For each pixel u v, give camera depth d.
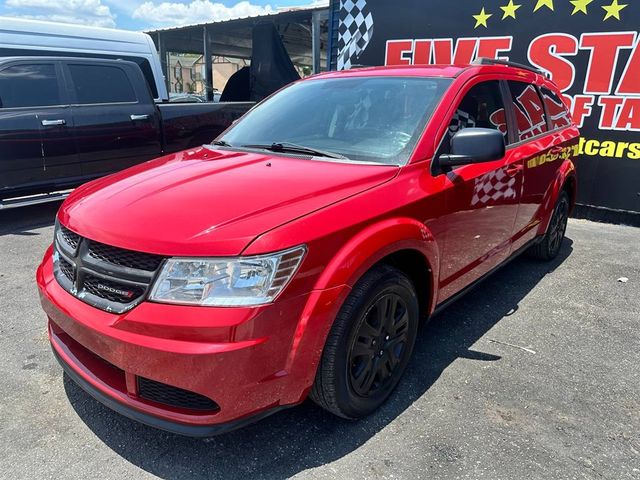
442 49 7.38
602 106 6.23
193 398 1.99
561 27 6.34
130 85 6.56
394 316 2.52
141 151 6.70
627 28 5.89
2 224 5.98
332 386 2.21
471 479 2.12
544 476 2.14
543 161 3.98
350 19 8.35
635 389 2.79
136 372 1.97
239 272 1.89
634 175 6.18
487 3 6.85
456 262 2.97
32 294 3.90
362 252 2.16
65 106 6.00
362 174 2.47
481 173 3.05
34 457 2.21
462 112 3.04
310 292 2.02
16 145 5.62
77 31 7.88
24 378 2.78
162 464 2.19
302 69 22.55
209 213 2.07
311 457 2.24
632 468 2.20
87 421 2.45
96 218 2.20
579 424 2.48
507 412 2.56
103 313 2.04
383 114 3.00
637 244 5.50
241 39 16.62
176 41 17.52
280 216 2.04
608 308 3.83
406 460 2.23
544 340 3.32
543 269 4.66
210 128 7.41
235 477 2.13
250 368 1.90
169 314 1.88
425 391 2.73
